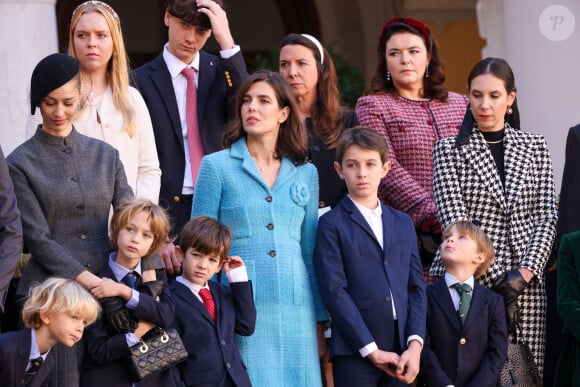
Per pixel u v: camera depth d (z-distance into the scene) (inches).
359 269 685.9
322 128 775.7
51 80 633.0
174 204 750.5
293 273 683.4
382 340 678.5
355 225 693.9
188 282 661.9
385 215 702.5
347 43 1622.8
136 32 1667.1
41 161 642.2
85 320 603.5
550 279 781.3
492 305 714.8
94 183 649.0
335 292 676.7
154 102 761.6
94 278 624.1
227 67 772.0
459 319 711.7
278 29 1702.8
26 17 965.8
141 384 633.6
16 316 705.6
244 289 662.5
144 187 707.4
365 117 797.2
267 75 700.7
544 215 743.7
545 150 751.1
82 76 684.1
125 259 635.5
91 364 626.2
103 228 651.5
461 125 770.2
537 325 734.5
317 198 710.5
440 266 736.3
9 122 962.1
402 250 695.7
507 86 741.9
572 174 757.9
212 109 774.5
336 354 676.1
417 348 673.6
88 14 700.0
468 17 1560.0
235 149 700.0
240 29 1704.0
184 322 653.3
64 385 624.4
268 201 687.7
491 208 738.2
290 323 677.9
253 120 690.8
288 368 673.6
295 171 701.9
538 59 980.6
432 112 803.4
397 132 790.5
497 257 735.7
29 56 967.0
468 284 717.3
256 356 671.1
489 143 749.3
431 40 816.3
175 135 759.7
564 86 975.0
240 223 684.1
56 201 637.9
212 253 655.8
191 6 762.8
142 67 781.3
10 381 591.8
